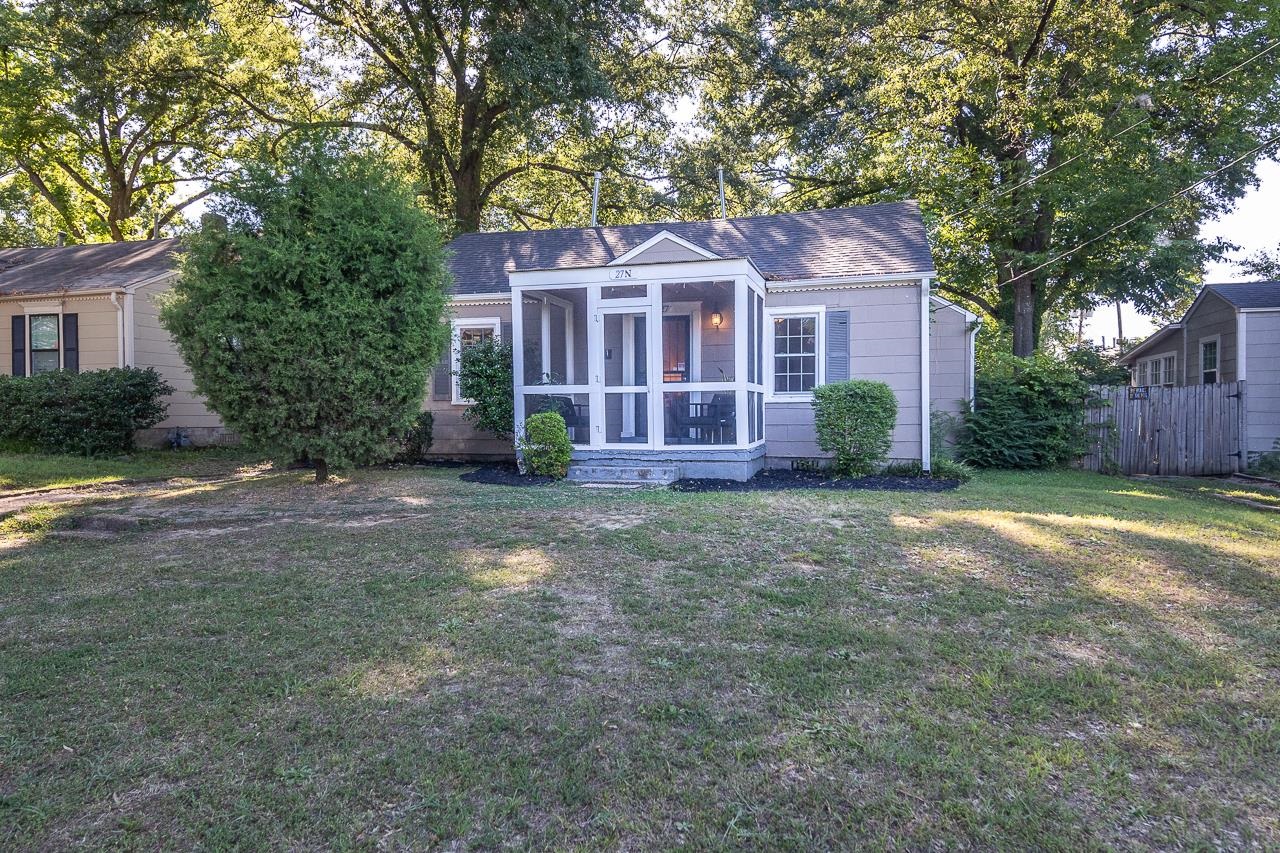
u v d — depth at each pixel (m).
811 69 19.66
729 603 4.71
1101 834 2.48
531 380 11.47
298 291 8.42
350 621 4.41
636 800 2.65
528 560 5.68
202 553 6.04
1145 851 2.40
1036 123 16.97
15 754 2.94
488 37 16.30
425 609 4.60
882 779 2.79
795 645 4.05
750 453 10.45
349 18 19.02
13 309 14.95
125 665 3.78
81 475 10.91
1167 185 15.99
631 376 11.76
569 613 4.54
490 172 22.20
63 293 14.31
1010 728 3.18
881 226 12.75
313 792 2.69
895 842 2.43
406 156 21.41
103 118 22.81
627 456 10.48
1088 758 2.94
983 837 2.46
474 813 2.58
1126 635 4.21
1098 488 10.77
